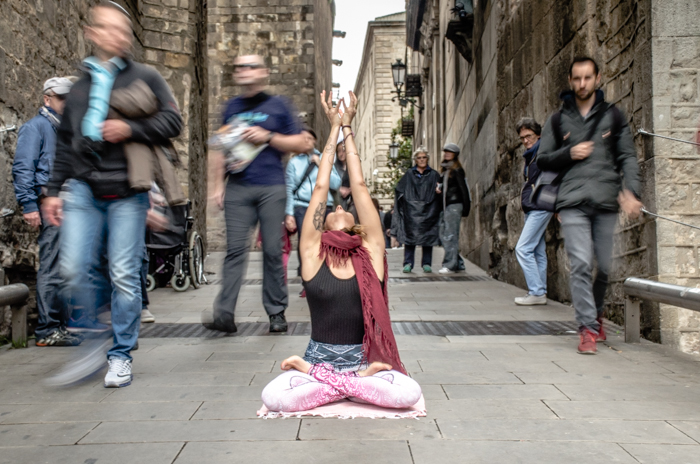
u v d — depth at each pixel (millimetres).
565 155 4336
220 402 3230
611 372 3799
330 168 3264
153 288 8320
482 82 12062
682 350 4664
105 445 2629
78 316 4836
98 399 3312
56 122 4863
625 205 4195
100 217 3623
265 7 23469
